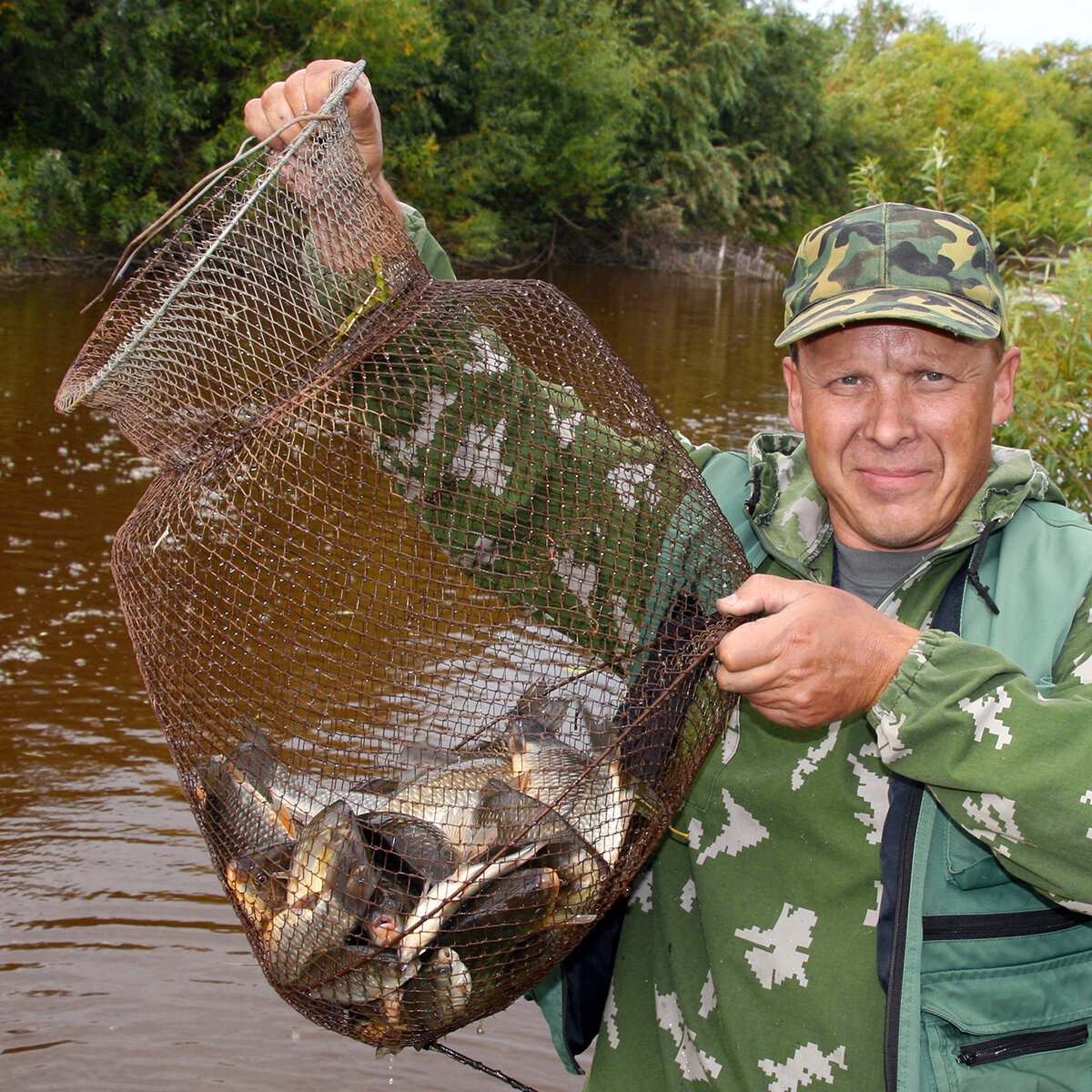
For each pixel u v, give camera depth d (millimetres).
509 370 1802
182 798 4453
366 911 1509
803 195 39781
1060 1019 1652
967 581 1759
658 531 1790
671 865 1967
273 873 1586
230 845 1623
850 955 1718
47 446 8766
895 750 1507
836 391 1765
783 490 2002
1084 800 1400
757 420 11320
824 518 1941
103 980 3502
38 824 4207
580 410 1797
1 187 18203
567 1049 2129
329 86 1724
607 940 2037
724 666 1538
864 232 1756
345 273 1723
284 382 1723
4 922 3707
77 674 5316
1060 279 5836
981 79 41969
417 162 23500
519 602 1841
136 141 19500
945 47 47594
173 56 19938
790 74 38344
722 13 34656
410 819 1562
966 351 1704
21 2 17766
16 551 6688
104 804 4367
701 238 33906
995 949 1645
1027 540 1749
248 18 20438
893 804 1662
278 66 19734
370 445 1773
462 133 26328
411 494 1804
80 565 6578
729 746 1843
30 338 12781
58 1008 3363
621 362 1854
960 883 1651
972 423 1718
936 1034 1629
